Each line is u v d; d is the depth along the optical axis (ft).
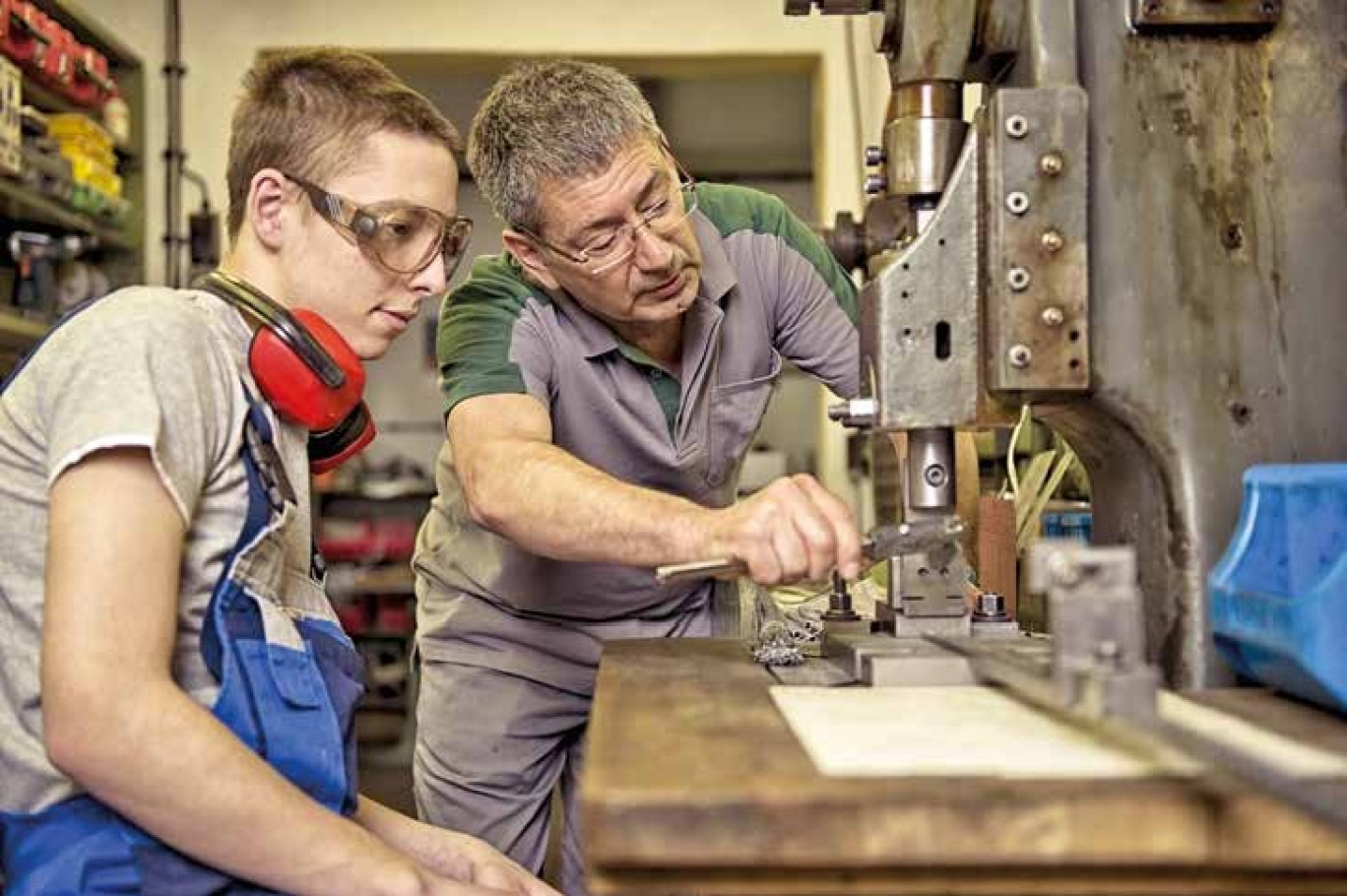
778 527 3.68
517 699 6.40
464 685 6.45
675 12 13.21
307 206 4.25
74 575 3.35
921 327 3.92
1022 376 3.74
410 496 17.81
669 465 5.87
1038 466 6.03
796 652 4.31
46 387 3.69
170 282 12.80
